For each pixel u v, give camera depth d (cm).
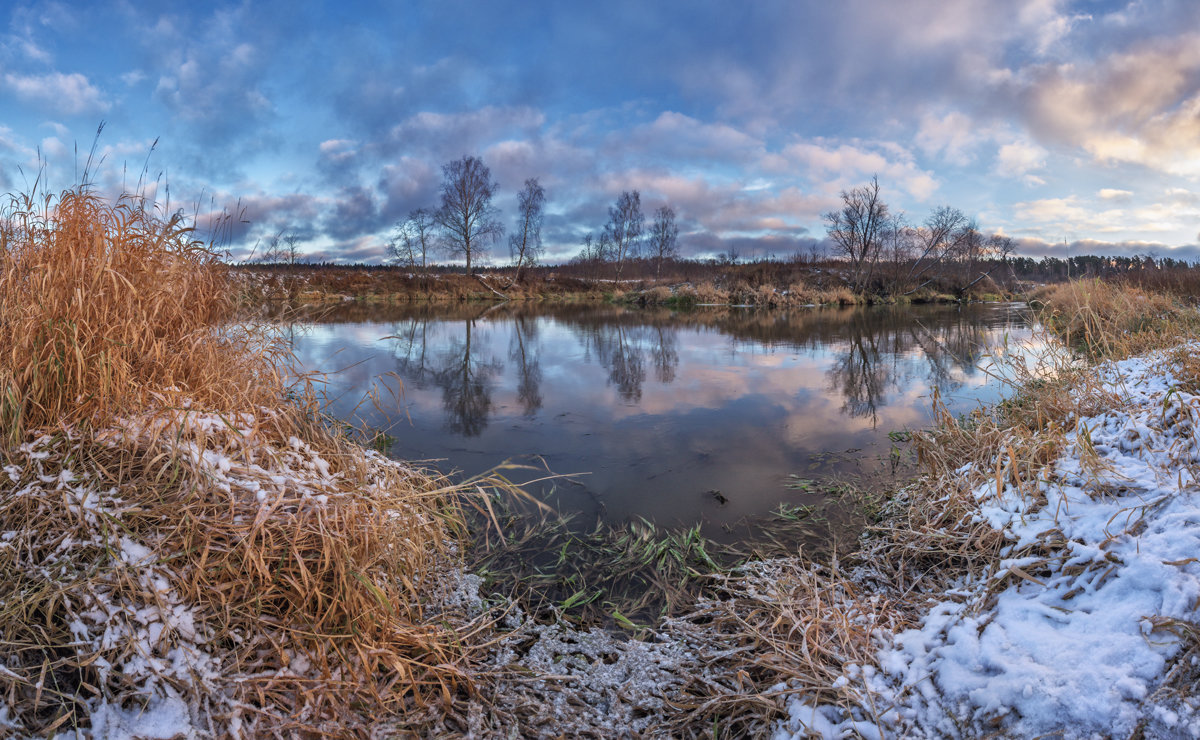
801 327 1467
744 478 399
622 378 765
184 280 332
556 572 280
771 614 239
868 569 276
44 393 235
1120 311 626
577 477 400
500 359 923
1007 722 163
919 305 2442
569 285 3225
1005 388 667
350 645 197
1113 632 178
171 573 190
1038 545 237
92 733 155
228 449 254
